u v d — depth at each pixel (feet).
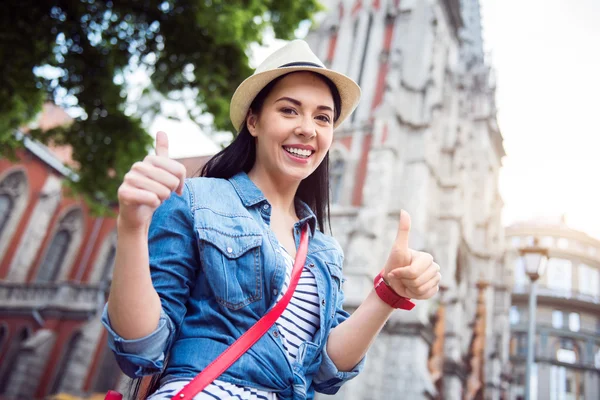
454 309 82.12
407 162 80.33
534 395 157.69
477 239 110.63
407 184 78.18
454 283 83.97
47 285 79.51
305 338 5.23
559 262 191.72
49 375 72.43
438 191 89.30
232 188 5.56
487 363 102.47
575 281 188.44
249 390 4.57
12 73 29.94
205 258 4.80
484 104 127.44
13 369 75.31
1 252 82.23
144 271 4.12
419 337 64.80
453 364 78.13
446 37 107.04
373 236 69.92
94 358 72.08
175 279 4.73
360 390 61.52
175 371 4.58
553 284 187.32
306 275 5.62
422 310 66.28
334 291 5.80
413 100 87.15
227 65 33.53
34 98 33.50
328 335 6.05
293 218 6.40
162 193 3.93
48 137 38.27
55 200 88.84
